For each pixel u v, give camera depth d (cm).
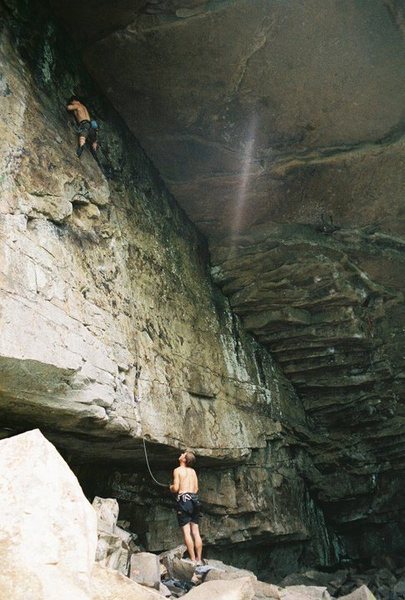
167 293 886
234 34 770
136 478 869
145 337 775
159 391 770
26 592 298
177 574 659
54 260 599
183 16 746
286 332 1165
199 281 1039
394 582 1073
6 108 584
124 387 679
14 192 562
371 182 1007
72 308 607
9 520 326
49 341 544
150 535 863
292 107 879
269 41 782
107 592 369
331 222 1080
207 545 948
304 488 1229
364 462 1284
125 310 734
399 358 1227
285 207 1055
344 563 1289
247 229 1097
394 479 1339
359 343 1183
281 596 641
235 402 1002
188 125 898
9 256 528
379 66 821
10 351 490
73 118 722
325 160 966
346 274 1124
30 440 368
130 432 668
